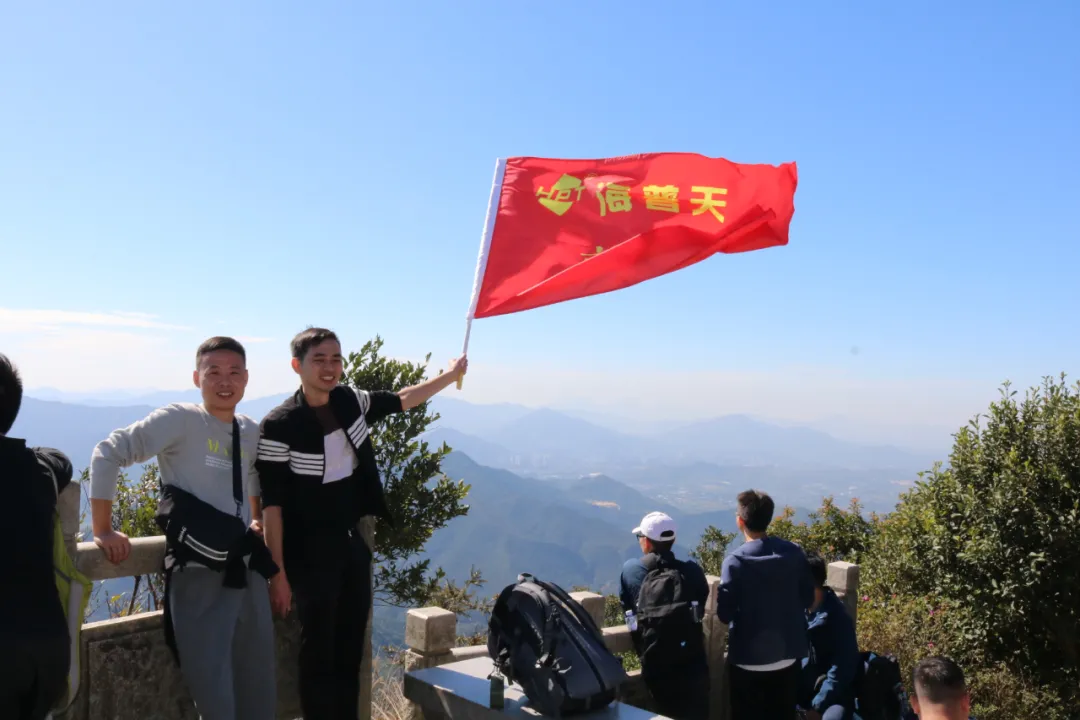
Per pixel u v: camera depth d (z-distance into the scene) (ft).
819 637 17.33
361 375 29.71
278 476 11.60
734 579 15.88
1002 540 27.07
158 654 12.05
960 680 10.74
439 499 30.76
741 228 16.55
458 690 13.53
